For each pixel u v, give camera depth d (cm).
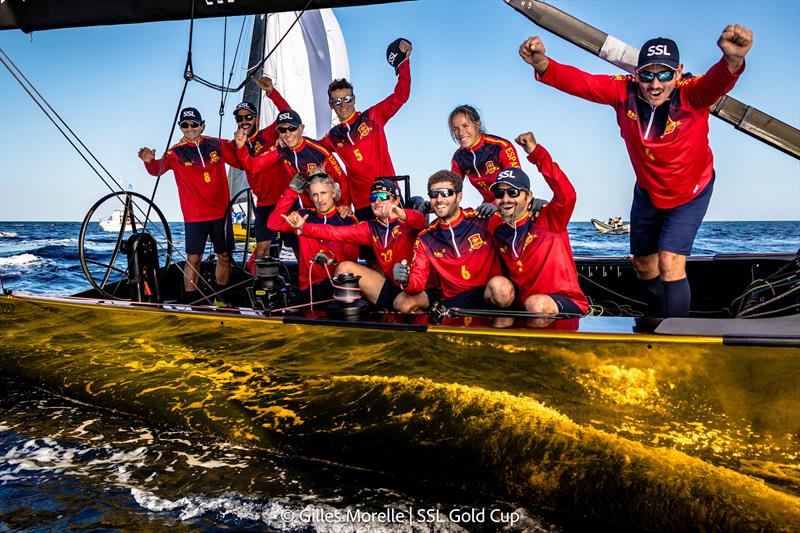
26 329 365
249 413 317
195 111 478
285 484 291
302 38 786
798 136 286
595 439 253
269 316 303
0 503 277
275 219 394
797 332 233
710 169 310
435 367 271
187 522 263
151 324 327
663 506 251
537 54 315
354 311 300
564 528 260
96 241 1973
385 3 323
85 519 265
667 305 314
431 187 318
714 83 277
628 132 310
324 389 295
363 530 258
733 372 231
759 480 235
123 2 340
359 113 460
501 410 264
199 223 491
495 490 276
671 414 241
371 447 293
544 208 309
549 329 256
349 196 466
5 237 2527
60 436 336
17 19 357
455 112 392
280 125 441
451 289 335
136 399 348
